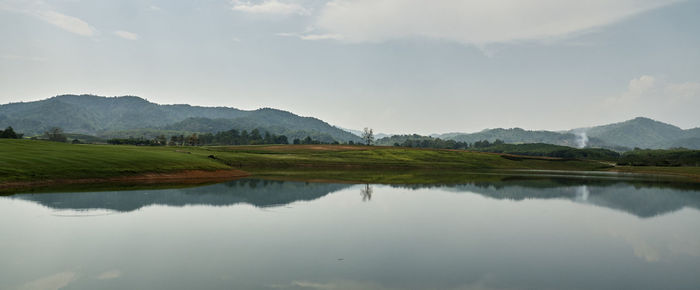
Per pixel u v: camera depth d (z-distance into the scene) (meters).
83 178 48.81
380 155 146.00
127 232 22.53
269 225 25.45
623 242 22.70
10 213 27.31
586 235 24.45
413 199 40.78
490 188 54.69
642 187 60.88
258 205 33.88
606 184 66.06
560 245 21.80
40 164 49.31
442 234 23.98
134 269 16.14
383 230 24.73
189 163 68.75
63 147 70.62
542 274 16.66
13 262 16.81
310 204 35.25
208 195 39.59
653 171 119.81
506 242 22.23
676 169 125.56
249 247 19.94
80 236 21.38
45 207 29.83
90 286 14.14
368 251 19.69
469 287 14.84
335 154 142.62
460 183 62.47
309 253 19.08
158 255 18.19
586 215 32.34
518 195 46.44
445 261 18.27
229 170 73.44
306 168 100.19
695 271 17.27
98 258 17.55
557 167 138.88
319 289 14.25
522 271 17.00
